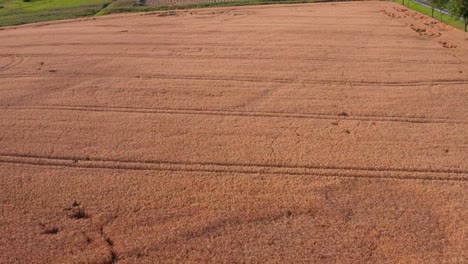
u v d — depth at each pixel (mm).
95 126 23953
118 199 17281
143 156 20578
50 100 27844
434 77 30781
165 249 14531
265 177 18609
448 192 17219
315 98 27188
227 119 24453
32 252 14523
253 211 16297
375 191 17391
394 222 15539
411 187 17609
